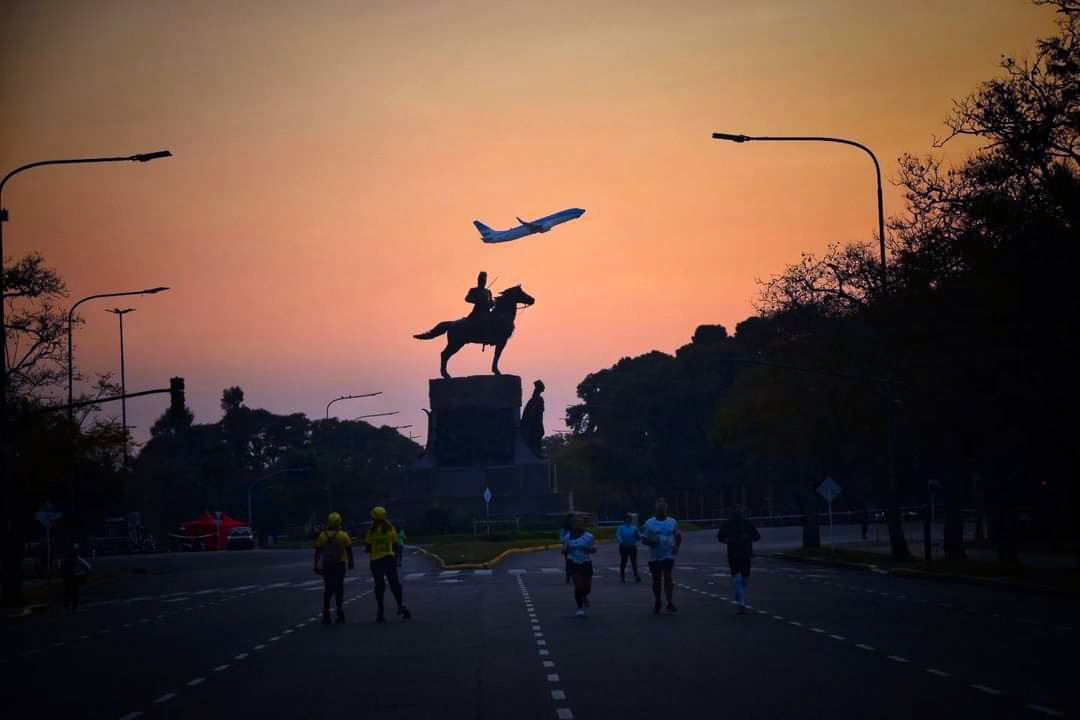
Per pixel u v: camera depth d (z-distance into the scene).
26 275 54.09
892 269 47.97
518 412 94.81
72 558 40.91
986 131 41.03
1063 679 17.39
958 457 52.41
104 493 90.31
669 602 29.91
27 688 19.11
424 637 25.42
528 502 92.88
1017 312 39.78
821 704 15.49
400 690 17.64
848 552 63.28
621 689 17.23
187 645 25.52
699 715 14.85
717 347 136.88
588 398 165.25
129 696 17.84
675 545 29.86
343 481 142.75
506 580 47.28
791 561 62.19
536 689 17.41
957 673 18.17
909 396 51.41
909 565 51.06
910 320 43.91
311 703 16.61
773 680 17.80
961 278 42.16
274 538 121.56
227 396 196.50
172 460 161.88
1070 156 40.34
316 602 37.94
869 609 30.56
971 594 36.41
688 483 136.50
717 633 24.86
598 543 87.06
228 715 15.77
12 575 45.09
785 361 63.69
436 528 89.81
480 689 17.53
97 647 25.98
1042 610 30.00
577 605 30.95
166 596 46.19
